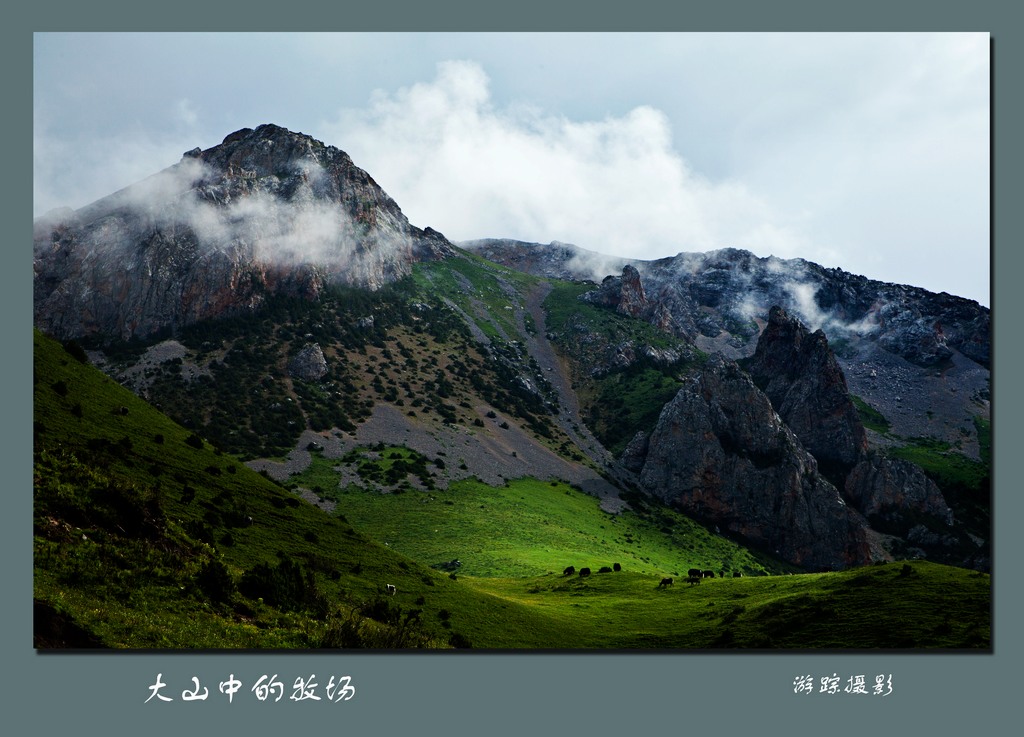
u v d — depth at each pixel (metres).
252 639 45.47
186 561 51.91
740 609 82.19
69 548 45.56
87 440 66.56
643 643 77.25
